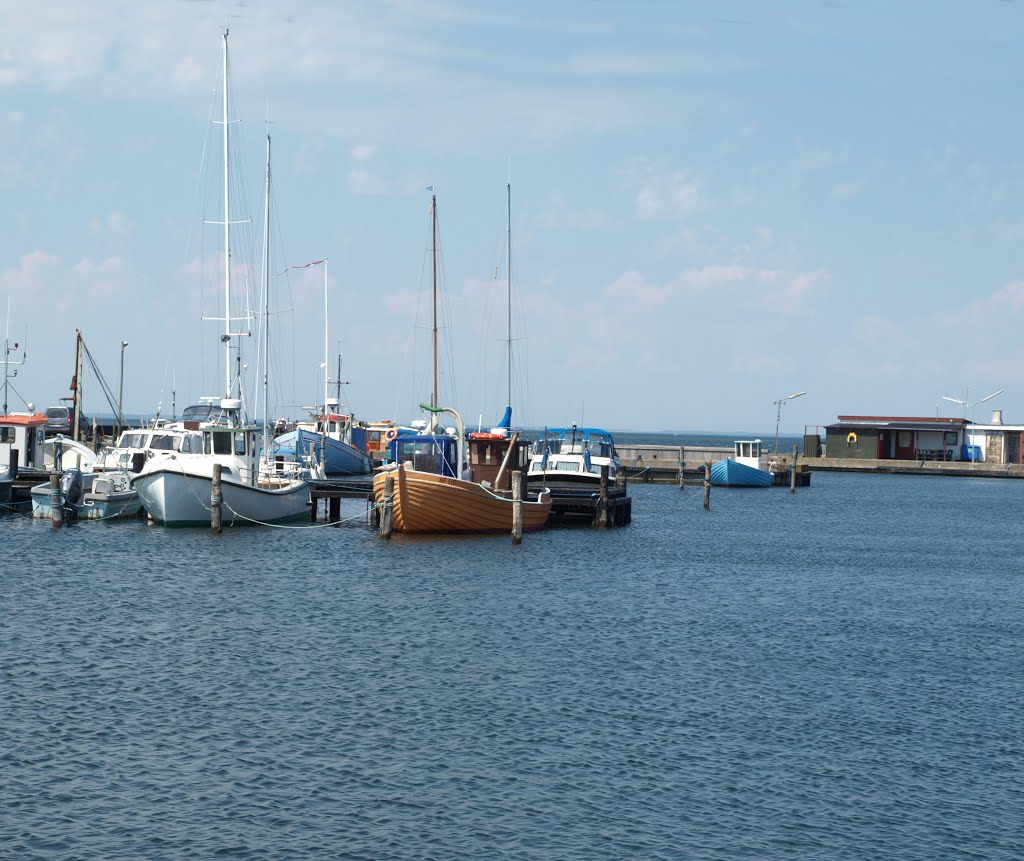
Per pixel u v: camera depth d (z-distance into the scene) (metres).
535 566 44.59
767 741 22.72
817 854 17.59
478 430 58.84
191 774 19.86
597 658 29.14
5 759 20.22
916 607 39.69
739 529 66.50
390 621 32.81
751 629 34.06
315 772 20.14
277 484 58.25
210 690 24.88
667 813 18.91
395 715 23.47
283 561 43.47
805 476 114.25
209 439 54.03
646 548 53.12
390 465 51.28
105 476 55.44
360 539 50.41
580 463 64.00
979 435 142.12
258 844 17.28
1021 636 34.69
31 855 16.70
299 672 26.62
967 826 18.80
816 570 48.88
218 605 34.41
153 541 47.72
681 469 99.88
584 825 18.31
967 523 75.94
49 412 86.50
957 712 25.31
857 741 22.94
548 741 22.17
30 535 48.81
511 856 17.16
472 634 31.42
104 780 19.47
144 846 17.11
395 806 18.80
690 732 23.11
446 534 52.53
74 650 28.06
